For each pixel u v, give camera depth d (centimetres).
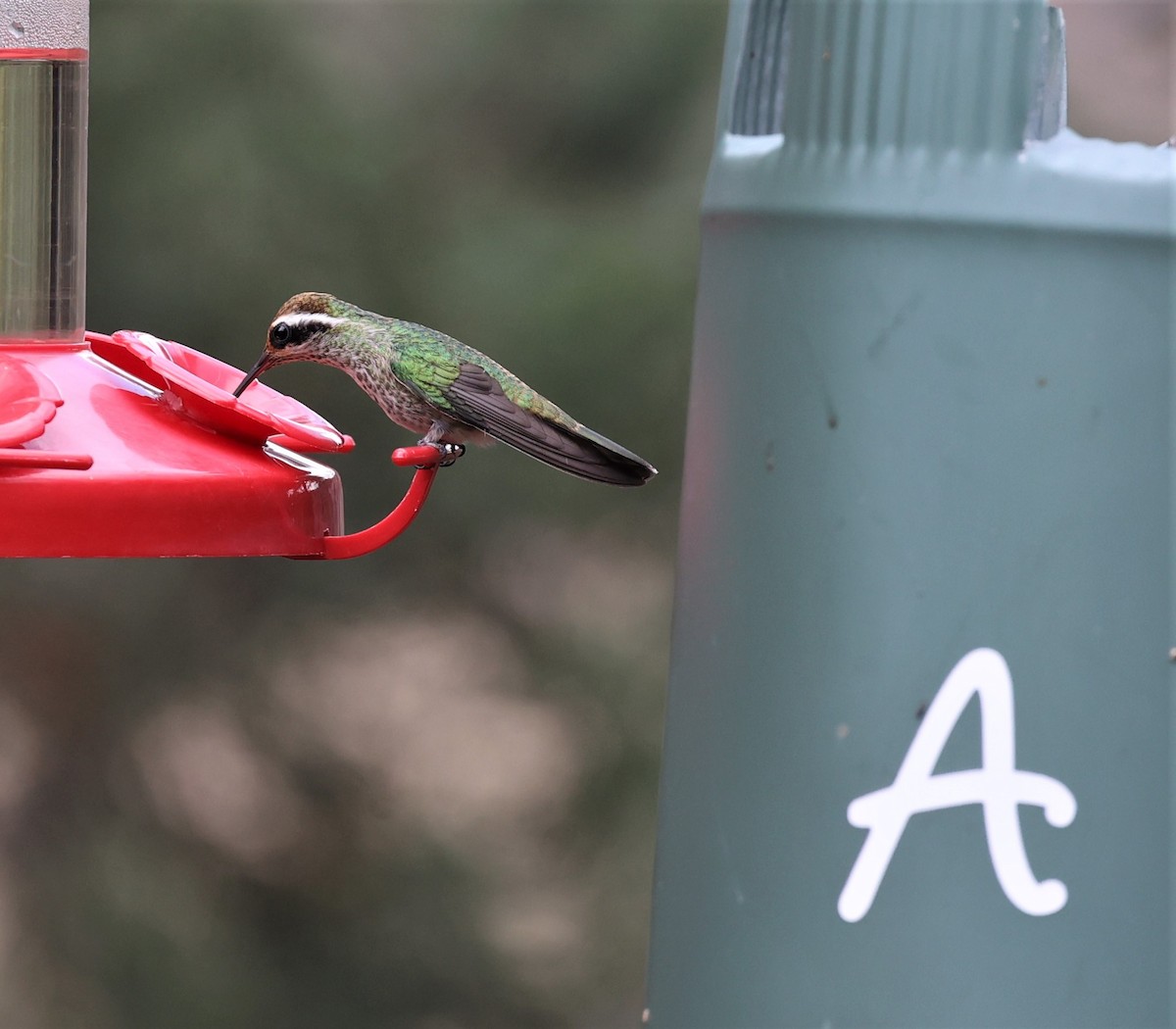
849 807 353
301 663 1661
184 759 1678
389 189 1520
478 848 1644
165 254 1449
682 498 387
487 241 1541
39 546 491
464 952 1611
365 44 1631
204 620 1656
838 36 349
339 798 1680
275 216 1467
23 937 1617
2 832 1644
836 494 352
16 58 612
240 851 1681
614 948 1588
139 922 1611
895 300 346
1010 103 341
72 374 558
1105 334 341
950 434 345
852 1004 354
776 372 359
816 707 355
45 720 1659
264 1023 1603
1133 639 345
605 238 1560
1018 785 347
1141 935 347
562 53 1652
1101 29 970
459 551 1603
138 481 498
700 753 374
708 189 381
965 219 341
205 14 1508
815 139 354
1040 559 345
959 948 349
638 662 1616
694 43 1655
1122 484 343
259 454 547
